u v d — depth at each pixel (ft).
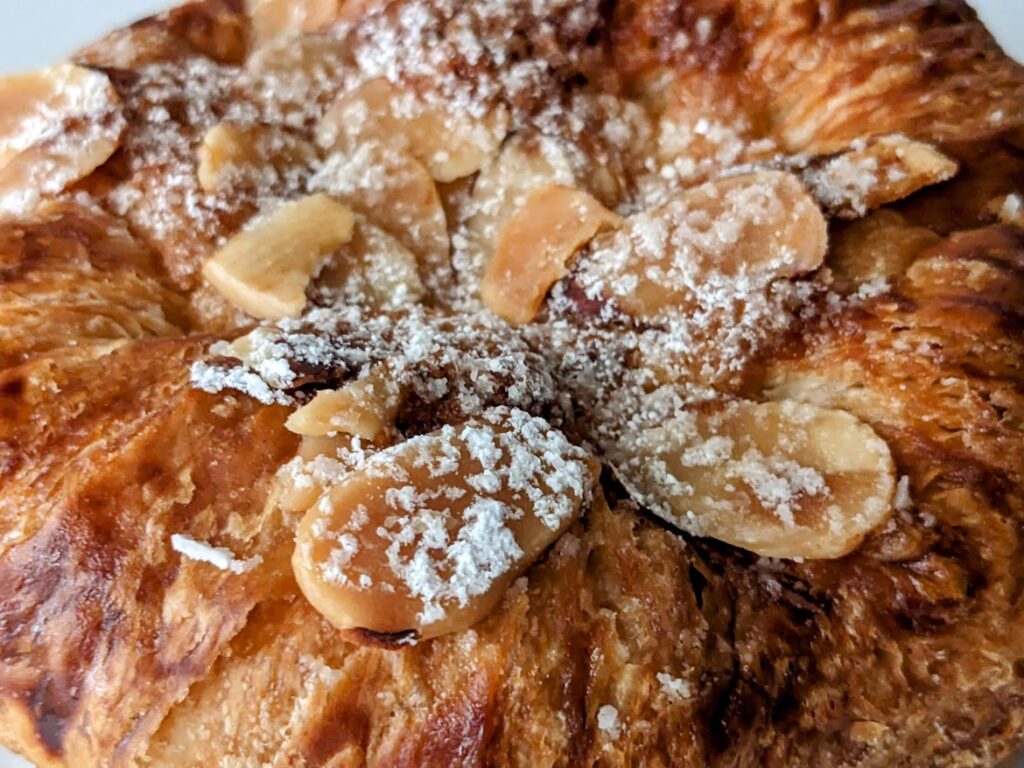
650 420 0.21
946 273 0.21
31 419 0.18
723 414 0.20
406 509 0.17
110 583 0.17
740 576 0.19
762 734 0.18
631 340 0.22
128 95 0.23
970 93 0.23
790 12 0.24
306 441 0.18
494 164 0.24
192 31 0.25
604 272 0.22
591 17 0.25
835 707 0.19
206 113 0.24
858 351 0.21
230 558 0.17
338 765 0.17
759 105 0.24
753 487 0.19
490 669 0.17
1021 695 0.20
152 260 0.22
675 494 0.19
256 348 0.19
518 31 0.24
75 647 0.17
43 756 0.18
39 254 0.21
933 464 0.19
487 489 0.17
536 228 0.22
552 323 0.22
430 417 0.19
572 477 0.18
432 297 0.23
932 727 0.20
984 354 0.20
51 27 0.35
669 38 0.24
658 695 0.17
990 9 0.35
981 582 0.19
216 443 0.18
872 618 0.19
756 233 0.21
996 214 0.22
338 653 0.17
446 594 0.16
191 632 0.17
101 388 0.19
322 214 0.22
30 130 0.23
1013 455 0.19
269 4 0.26
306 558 0.16
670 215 0.22
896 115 0.23
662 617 0.18
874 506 0.19
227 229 0.22
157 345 0.20
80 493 0.18
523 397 0.20
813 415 0.20
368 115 0.24
